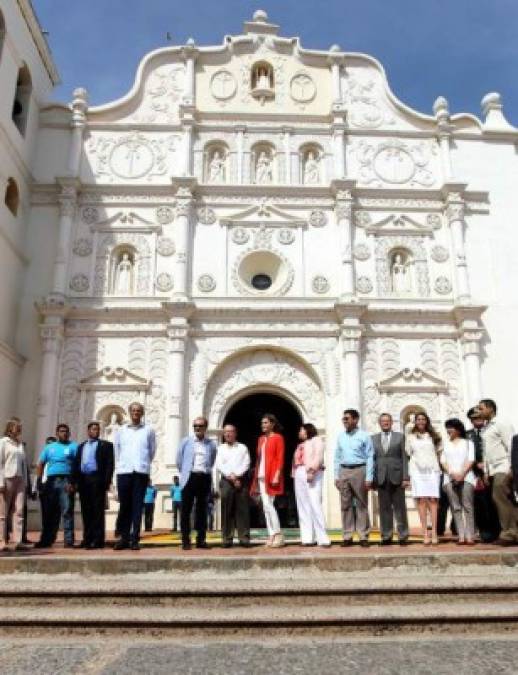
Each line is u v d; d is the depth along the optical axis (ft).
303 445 34.27
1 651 15.92
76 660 15.02
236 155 70.85
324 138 72.49
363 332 63.72
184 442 33.65
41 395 59.47
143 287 65.16
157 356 62.75
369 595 19.89
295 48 75.87
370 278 66.59
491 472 31.17
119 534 33.22
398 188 69.97
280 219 68.44
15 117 68.08
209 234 67.72
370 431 60.95
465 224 69.36
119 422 60.85
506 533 30.19
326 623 17.80
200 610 19.10
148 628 17.75
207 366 62.59
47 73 75.10
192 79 73.46
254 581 21.21
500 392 63.10
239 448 34.35
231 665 14.58
